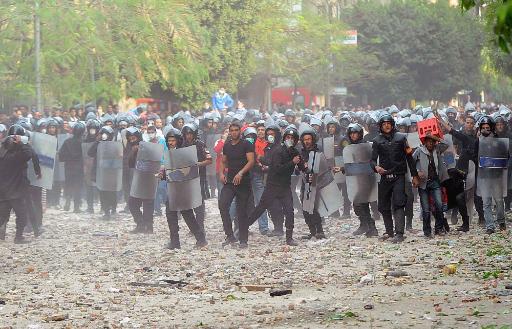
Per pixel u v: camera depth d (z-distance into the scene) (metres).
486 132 43.62
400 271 32.94
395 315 24.94
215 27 116.88
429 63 185.12
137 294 30.38
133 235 47.34
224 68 118.25
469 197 47.22
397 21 182.88
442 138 43.72
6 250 42.25
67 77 82.06
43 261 38.62
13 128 45.22
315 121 57.03
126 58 87.25
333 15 175.62
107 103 84.31
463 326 23.00
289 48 140.38
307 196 43.38
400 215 42.00
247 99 140.50
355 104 181.00
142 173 47.56
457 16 189.50
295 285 31.39
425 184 43.31
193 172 41.34
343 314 25.30
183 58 91.94
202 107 108.88
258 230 48.78
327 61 144.38
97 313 27.11
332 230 47.53
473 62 189.62
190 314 26.58
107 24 86.00
